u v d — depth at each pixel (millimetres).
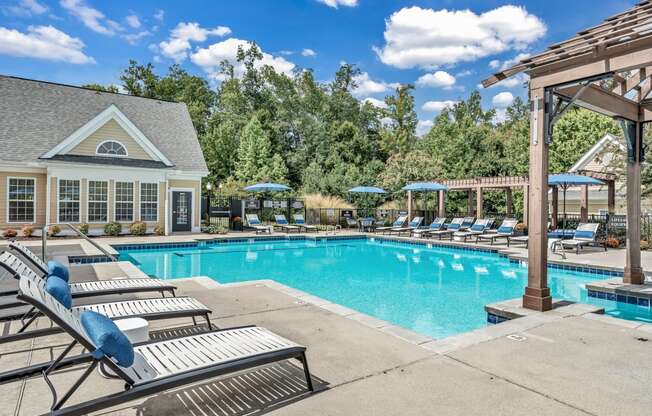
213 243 16391
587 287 7879
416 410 2869
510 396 3090
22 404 2887
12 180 16078
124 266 9141
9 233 15180
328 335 4492
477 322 6551
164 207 18812
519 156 26656
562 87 5703
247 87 44875
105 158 17797
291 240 18156
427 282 9797
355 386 3252
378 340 4332
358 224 22266
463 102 52906
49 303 2502
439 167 26406
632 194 7789
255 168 32312
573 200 26375
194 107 39625
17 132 16938
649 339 4426
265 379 3381
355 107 43875
